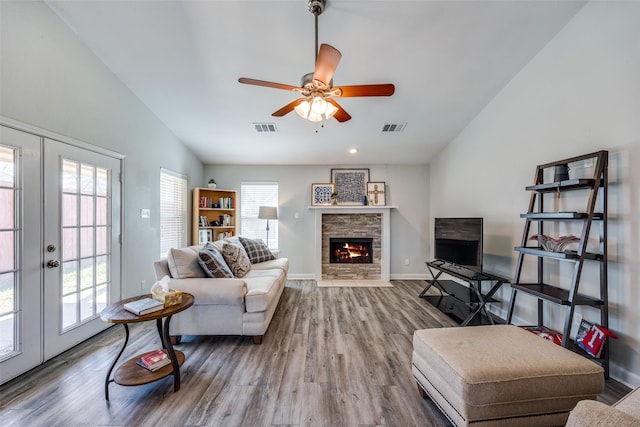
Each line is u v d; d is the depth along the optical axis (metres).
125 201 3.25
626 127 2.01
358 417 1.68
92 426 1.60
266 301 2.61
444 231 3.98
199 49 2.71
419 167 5.55
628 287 2.00
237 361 2.31
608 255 2.13
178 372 1.93
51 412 1.71
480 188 3.79
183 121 3.98
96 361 2.31
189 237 4.91
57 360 2.32
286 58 2.78
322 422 1.64
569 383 1.40
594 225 2.24
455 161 4.47
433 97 3.42
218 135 4.39
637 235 1.94
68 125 2.51
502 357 1.49
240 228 5.53
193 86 3.24
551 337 2.35
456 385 1.40
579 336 2.22
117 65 2.94
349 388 1.96
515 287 2.65
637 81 1.94
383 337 2.79
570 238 2.24
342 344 2.63
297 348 2.55
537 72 2.79
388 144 4.70
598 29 2.20
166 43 2.65
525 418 1.39
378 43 2.60
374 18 2.35
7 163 2.04
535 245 2.87
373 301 4.01
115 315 1.83
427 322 3.21
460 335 1.78
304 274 5.52
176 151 4.40
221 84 3.19
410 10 2.28
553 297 2.21
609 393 1.90
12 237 2.07
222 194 5.43
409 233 5.52
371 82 3.11
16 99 2.08
